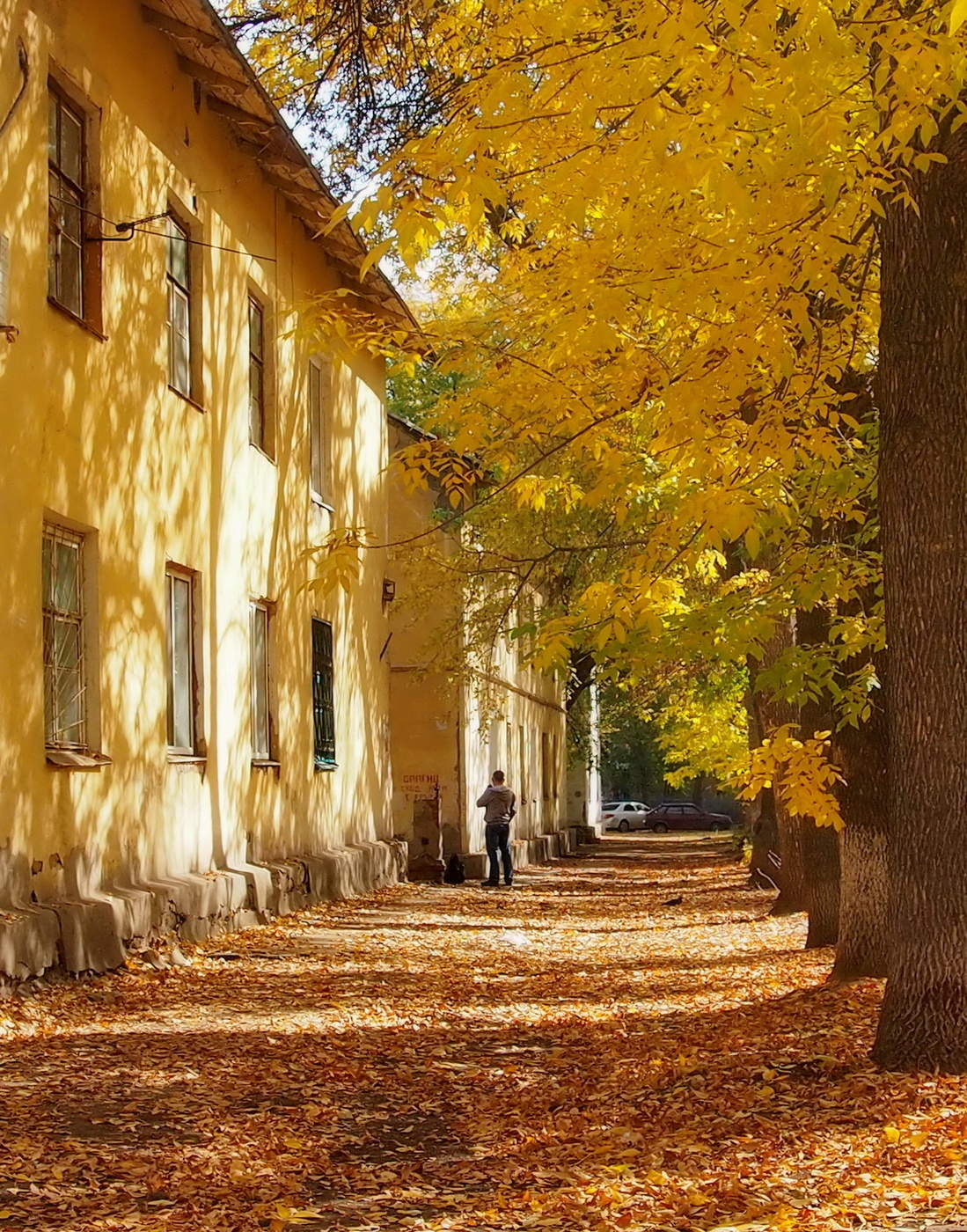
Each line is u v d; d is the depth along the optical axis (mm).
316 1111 7785
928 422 7660
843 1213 5535
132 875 13047
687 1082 8445
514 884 28438
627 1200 6043
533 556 23766
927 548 7684
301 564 19844
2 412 10461
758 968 14164
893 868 7898
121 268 13133
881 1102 7164
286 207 19156
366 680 24016
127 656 13031
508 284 9969
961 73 6625
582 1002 12508
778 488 9352
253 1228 5676
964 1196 5625
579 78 7215
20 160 10844
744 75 6520
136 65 13617
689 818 73750
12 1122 7070
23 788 10656
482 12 9227
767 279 8094
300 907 18359
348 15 12203
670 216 8320
